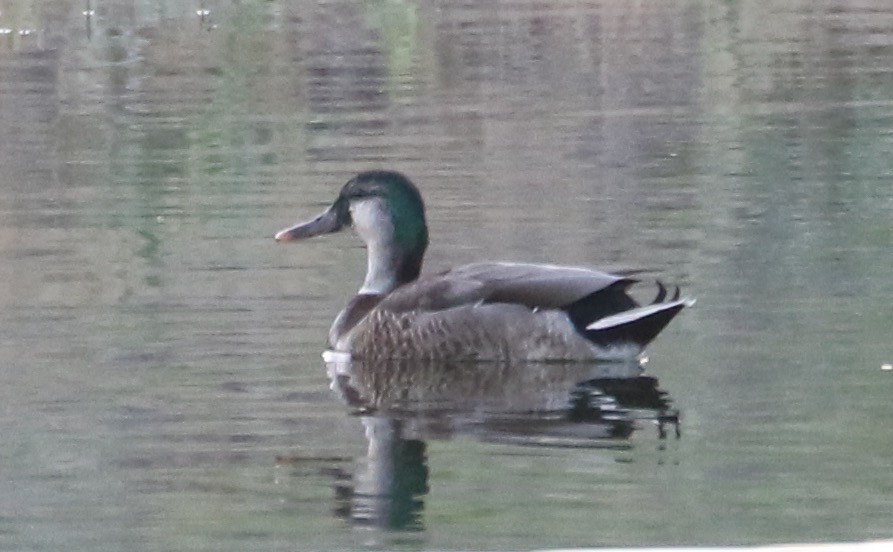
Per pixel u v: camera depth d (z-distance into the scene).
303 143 25.41
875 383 13.91
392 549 10.80
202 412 13.75
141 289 17.48
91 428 13.35
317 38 35.91
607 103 28.28
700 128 25.88
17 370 14.84
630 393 14.04
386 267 16.83
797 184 21.75
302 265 18.56
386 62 32.97
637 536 10.86
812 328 15.48
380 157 24.19
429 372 15.16
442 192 21.83
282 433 13.23
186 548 10.98
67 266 18.53
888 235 18.97
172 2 40.34
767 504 11.39
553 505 11.49
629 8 39.81
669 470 12.11
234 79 31.31
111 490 12.00
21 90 30.50
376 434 13.16
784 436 12.74
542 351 15.23
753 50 33.75
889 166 22.75
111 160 24.47
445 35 36.22
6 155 25.02
